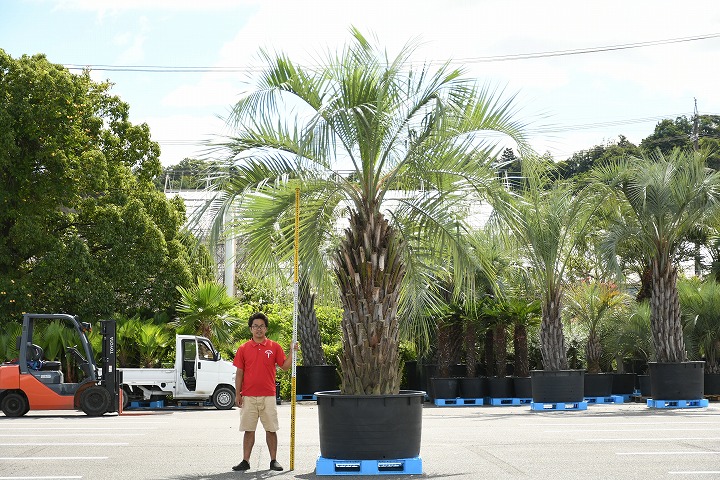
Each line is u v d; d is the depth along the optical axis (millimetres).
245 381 11148
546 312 24984
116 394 23484
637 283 32781
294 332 11180
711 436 14492
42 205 31172
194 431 16625
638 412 21094
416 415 10977
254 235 12406
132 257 31750
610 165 23734
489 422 18391
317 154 11117
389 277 11469
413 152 11789
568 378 23297
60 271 30188
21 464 11664
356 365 11156
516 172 12797
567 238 25781
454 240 12328
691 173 22609
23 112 30203
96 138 32875
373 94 11617
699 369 22641
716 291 27281
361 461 10727
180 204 34281
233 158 12133
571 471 10680
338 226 12727
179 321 29688
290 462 11164
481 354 31781
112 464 11656
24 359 23406
